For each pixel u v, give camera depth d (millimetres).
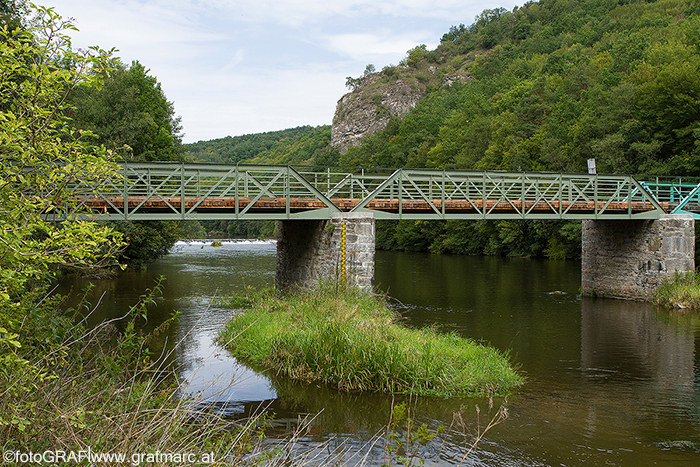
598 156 37281
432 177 18953
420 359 9500
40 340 4777
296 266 20172
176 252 47812
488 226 51625
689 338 14367
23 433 3873
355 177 18703
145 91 34406
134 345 5715
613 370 11094
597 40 92375
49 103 4055
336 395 8984
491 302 20703
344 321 10586
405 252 62750
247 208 16266
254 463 4988
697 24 59375
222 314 16500
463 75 137000
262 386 9422
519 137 52188
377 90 148250
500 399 9023
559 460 6656
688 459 6730
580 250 41281
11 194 3652
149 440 4395
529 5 158875
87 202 15086
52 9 3912
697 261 26328
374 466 6273
